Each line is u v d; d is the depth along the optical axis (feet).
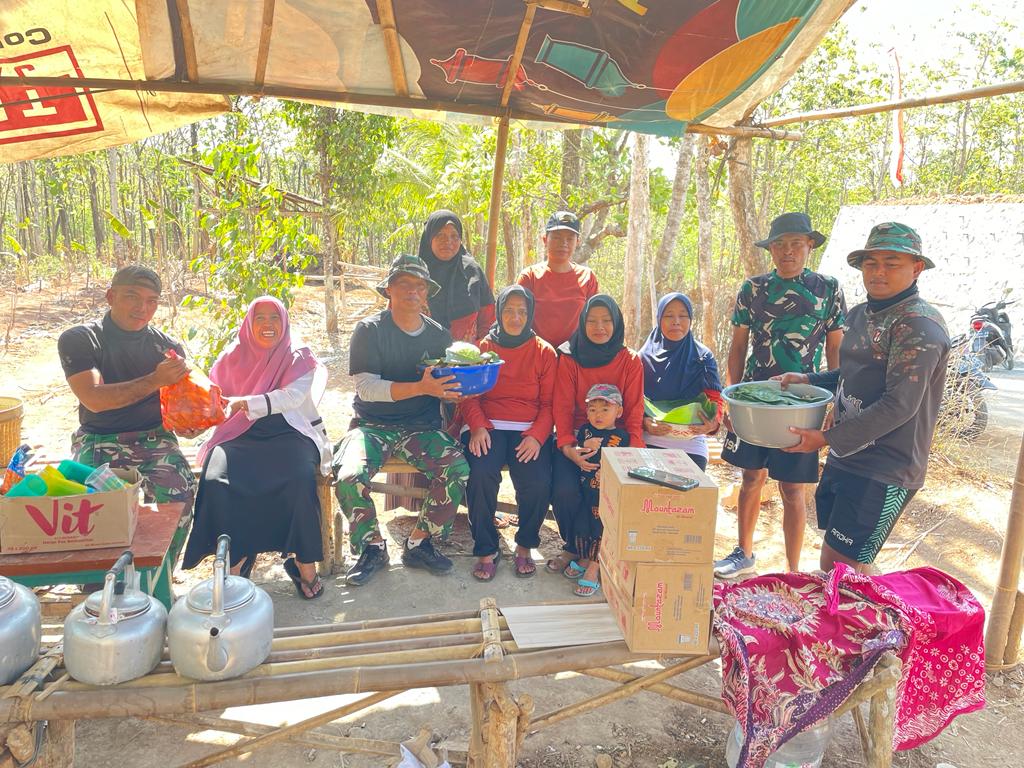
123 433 11.57
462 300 15.79
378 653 7.48
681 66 12.28
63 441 20.24
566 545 13.53
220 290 24.84
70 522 7.97
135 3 9.66
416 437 13.21
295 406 12.31
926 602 8.27
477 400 13.53
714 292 24.11
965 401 21.29
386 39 11.35
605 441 12.93
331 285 37.29
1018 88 11.79
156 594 10.13
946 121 75.41
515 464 13.16
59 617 10.83
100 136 11.81
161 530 8.75
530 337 13.46
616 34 11.34
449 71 12.53
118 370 11.44
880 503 9.77
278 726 8.69
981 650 8.38
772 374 12.79
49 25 9.80
